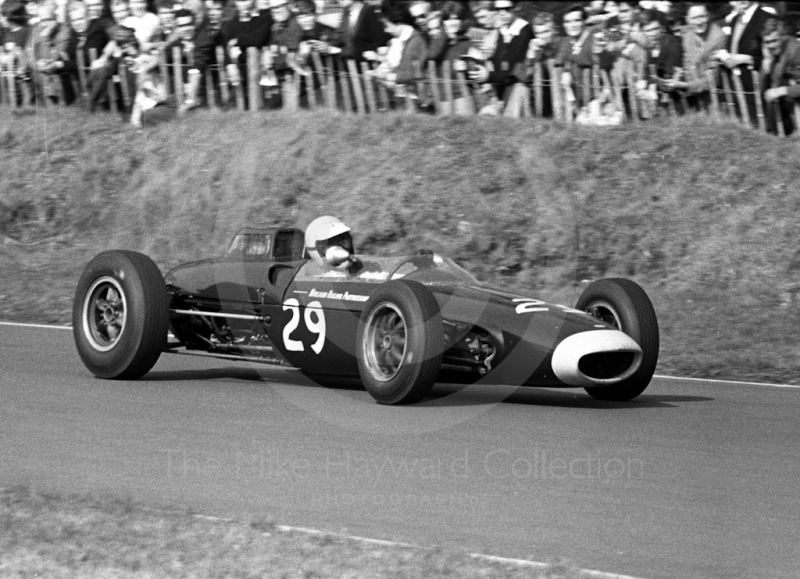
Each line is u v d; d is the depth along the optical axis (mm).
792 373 14992
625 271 21625
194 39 23312
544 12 24250
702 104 24797
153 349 11906
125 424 9781
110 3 25891
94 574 5914
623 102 24391
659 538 6992
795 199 22828
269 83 21766
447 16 20281
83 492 7582
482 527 7094
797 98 24281
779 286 20781
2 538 6426
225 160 22422
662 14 24266
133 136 25609
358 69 19984
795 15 24734
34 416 10023
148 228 23531
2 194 25172
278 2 21391
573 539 6914
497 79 20953
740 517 7512
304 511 7320
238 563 6094
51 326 16625
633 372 11172
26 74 27172
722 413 11289
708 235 22172
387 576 5949
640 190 23031
